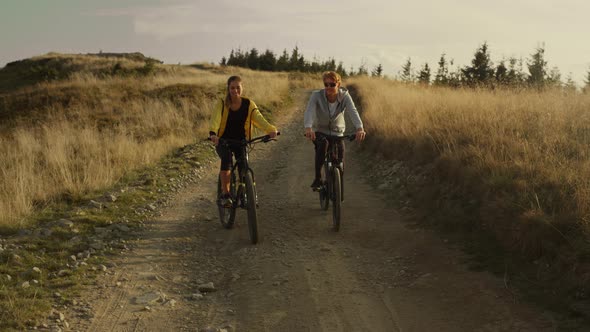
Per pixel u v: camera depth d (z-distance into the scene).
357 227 6.22
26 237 5.64
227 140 5.72
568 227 4.42
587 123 7.56
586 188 4.83
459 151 7.11
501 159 6.31
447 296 4.24
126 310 4.20
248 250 5.57
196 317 4.10
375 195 7.68
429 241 5.48
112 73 34.38
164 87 21.59
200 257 5.41
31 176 7.83
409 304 4.19
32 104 21.03
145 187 8.23
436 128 8.84
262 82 25.81
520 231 4.68
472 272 4.57
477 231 5.32
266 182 8.89
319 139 6.18
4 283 4.45
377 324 3.91
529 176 5.70
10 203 6.64
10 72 46.44
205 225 6.53
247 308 4.24
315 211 6.98
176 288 4.65
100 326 3.92
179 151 11.40
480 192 5.81
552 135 6.95
